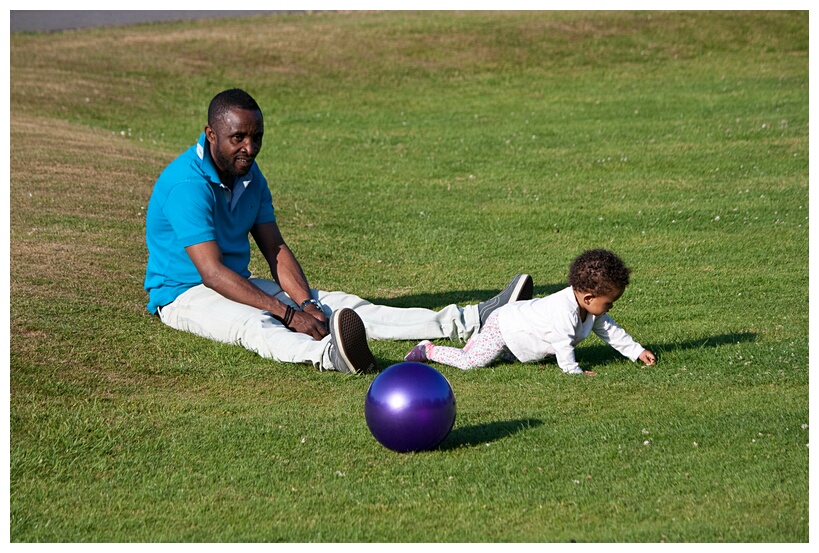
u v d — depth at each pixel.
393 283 15.98
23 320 12.51
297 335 12.00
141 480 8.90
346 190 22.61
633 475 8.68
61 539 7.88
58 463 9.21
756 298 14.85
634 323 13.69
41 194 19.20
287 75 34.91
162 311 13.04
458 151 26.59
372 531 7.82
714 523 7.77
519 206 21.20
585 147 26.53
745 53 37.78
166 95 32.19
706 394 10.74
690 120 28.97
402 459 9.13
